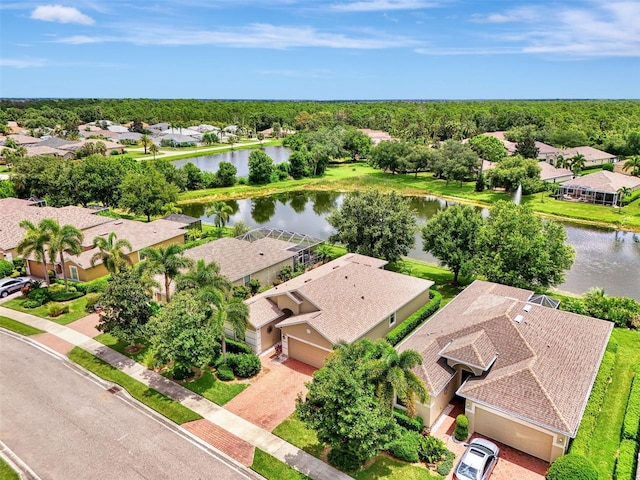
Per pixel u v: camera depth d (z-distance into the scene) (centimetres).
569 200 8206
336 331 2961
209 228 6588
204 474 2147
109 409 2633
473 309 3150
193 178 9894
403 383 2072
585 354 2641
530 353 2541
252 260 4384
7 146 11869
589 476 1966
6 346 3334
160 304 3700
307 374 2997
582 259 5462
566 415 2161
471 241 4325
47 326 3641
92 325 3656
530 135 12075
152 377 2956
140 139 15600
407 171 11500
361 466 2184
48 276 4284
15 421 2520
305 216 7938
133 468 2181
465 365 2620
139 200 6700
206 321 2839
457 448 2333
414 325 3562
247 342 3266
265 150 16712
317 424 2070
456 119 16888
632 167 10081
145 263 3525
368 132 16350
